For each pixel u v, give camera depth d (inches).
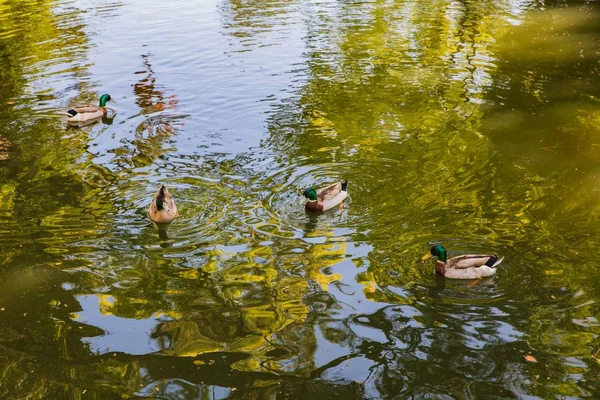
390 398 289.3
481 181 480.7
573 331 326.0
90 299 361.7
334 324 337.4
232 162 520.1
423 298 355.9
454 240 406.0
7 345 327.3
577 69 700.0
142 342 327.6
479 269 366.9
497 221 426.6
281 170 505.4
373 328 333.4
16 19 948.0
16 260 398.0
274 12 953.5
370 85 672.4
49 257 400.5
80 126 595.5
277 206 456.4
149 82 695.1
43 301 360.8
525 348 315.9
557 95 635.5
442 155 522.3
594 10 915.4
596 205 443.2
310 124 586.6
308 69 719.1
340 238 415.8
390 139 552.4
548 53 749.9
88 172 508.1
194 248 408.8
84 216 447.2
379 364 309.4
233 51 783.1
